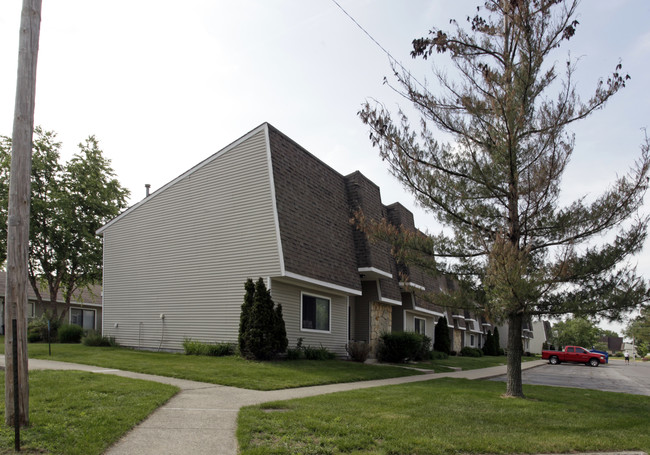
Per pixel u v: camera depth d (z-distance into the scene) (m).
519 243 11.88
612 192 11.03
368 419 7.87
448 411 9.03
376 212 22.94
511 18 11.41
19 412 6.37
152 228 19.33
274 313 15.40
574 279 11.16
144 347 18.58
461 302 12.17
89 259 26.70
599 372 29.89
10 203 6.65
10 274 6.51
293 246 16.47
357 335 22.36
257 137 17.19
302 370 13.68
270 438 6.61
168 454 5.87
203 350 16.16
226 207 17.45
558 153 11.14
